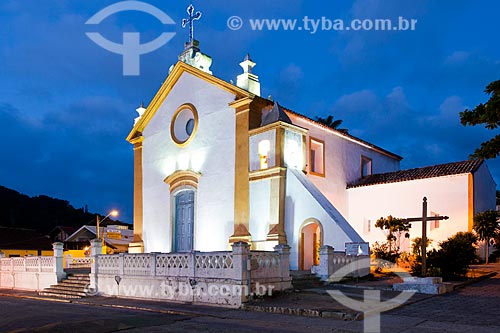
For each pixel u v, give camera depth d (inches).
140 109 1065.5
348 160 989.8
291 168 765.9
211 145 861.2
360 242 681.0
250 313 468.4
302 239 730.8
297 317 429.7
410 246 876.6
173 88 968.3
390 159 1159.0
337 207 932.6
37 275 899.4
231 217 805.2
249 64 840.9
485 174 927.0
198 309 512.4
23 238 1907.0
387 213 917.2
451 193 850.1
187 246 894.4
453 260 624.4
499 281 620.1
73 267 1264.8
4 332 402.6
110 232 1630.2
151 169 994.7
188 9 975.6
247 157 791.7
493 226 783.7
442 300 478.6
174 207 933.2
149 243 971.9
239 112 815.7
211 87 877.2
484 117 488.1
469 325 361.7
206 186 858.8
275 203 740.0
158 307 540.4
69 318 470.6
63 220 2765.7
